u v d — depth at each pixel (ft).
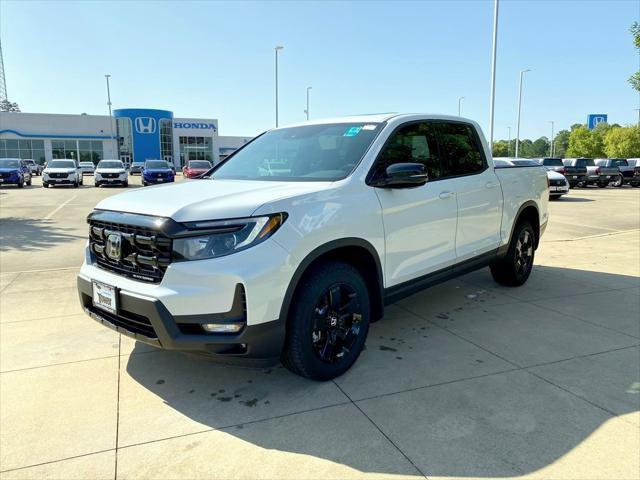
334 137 13.47
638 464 8.30
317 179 11.91
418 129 14.11
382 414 9.87
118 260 10.47
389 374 11.64
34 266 23.31
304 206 10.31
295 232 9.97
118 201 11.10
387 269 12.32
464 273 15.53
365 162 12.08
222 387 11.07
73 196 67.72
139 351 13.04
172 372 11.82
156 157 203.21
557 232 34.99
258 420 9.68
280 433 9.24
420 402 10.34
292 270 9.87
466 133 16.14
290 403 10.33
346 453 8.62
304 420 9.67
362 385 11.10
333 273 10.80
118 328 10.46
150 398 10.59
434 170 14.28
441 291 18.85
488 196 16.06
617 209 50.75
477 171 16.06
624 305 17.03
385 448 8.75
